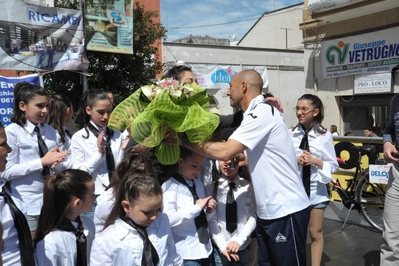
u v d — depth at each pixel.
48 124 3.53
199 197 2.60
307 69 10.98
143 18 9.08
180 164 2.46
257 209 2.61
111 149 3.49
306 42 10.94
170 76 2.76
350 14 9.30
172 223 2.32
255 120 2.37
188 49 15.30
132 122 2.13
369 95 9.95
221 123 3.12
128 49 7.64
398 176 3.11
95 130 3.48
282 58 17.97
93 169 3.27
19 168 2.91
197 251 2.44
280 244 2.51
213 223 2.73
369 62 9.45
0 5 5.66
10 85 5.63
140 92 2.14
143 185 1.98
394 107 3.21
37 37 6.05
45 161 2.99
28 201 3.02
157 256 2.06
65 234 2.20
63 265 2.16
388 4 8.48
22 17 5.86
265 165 2.49
